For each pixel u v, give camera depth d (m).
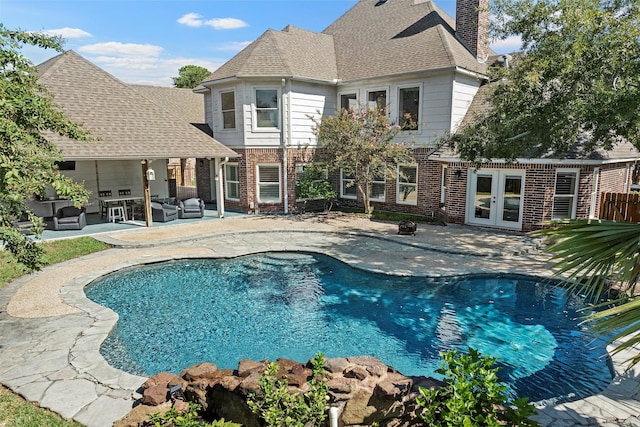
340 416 4.53
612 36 9.84
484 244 14.20
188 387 5.16
